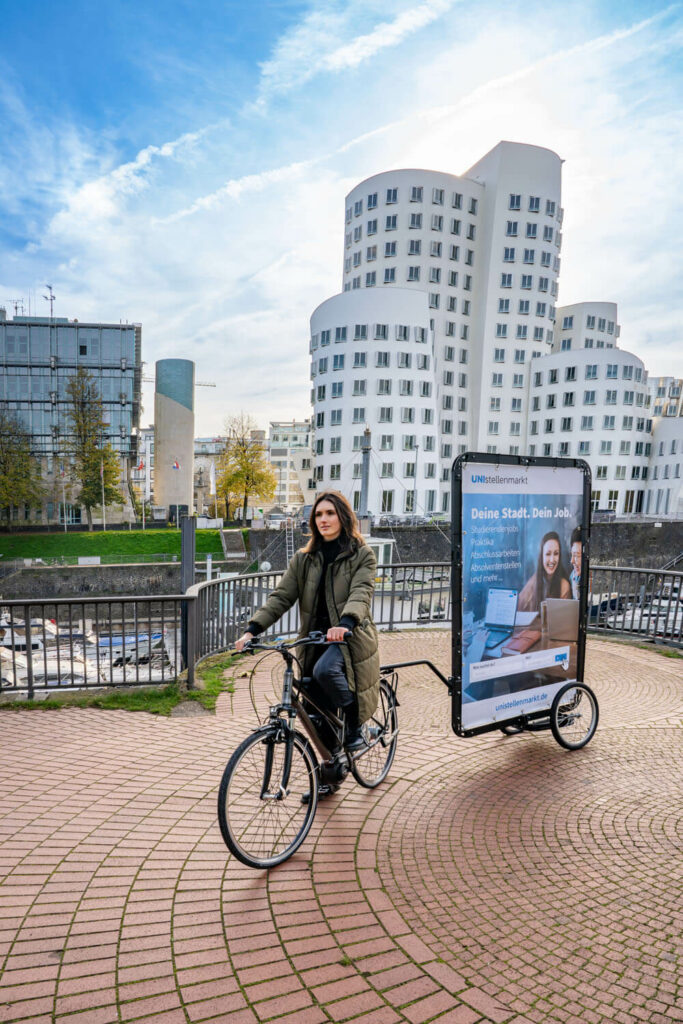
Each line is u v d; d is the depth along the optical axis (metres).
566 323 79.75
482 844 3.35
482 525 4.15
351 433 61.19
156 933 2.55
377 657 3.52
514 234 69.25
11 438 59.56
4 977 2.28
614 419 68.25
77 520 68.81
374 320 60.62
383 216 67.25
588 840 3.42
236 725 5.15
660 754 4.71
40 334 69.44
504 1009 2.16
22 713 5.43
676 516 62.03
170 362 71.69
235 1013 2.12
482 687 4.27
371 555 3.52
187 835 3.37
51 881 2.92
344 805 3.77
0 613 5.83
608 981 2.32
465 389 70.12
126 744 4.72
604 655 8.02
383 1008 2.15
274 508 89.94
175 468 72.12
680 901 2.87
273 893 2.85
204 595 6.91
